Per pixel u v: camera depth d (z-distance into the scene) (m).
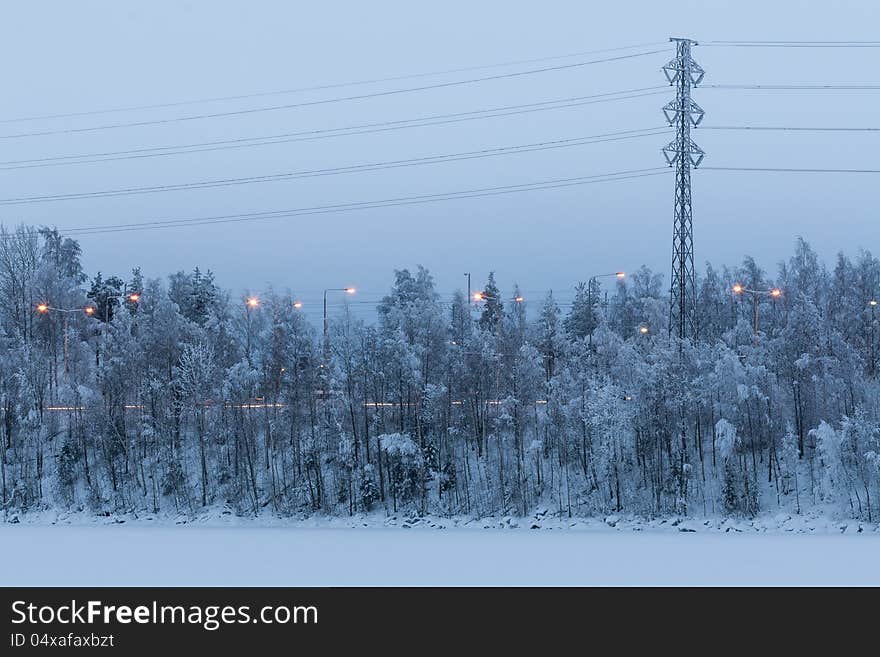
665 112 82.56
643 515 81.31
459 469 93.00
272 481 90.88
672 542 67.94
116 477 96.88
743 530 76.94
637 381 87.06
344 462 90.56
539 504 86.81
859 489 81.56
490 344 98.50
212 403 96.31
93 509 91.50
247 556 60.25
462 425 96.44
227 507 90.44
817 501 80.94
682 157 83.25
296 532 77.81
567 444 90.50
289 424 98.06
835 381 87.81
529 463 93.06
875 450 81.31
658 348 86.56
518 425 91.44
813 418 89.62
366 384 95.44
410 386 94.38
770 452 85.62
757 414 87.88
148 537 73.31
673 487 84.50
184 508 90.62
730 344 99.62
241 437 96.00
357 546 64.81
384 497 90.88
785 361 93.06
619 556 60.00
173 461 93.62
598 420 85.88
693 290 85.94
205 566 56.06
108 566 57.72
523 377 93.62
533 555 59.22
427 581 49.94
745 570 53.16
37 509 92.56
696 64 81.75
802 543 67.06
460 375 97.44
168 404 97.69
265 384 99.56
